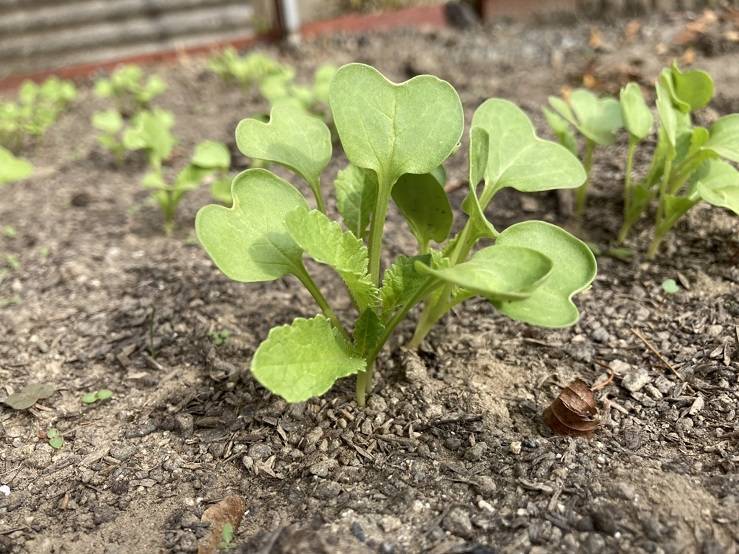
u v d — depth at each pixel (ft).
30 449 0.37
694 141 0.42
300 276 0.32
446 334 0.41
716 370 0.36
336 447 0.34
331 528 0.30
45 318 0.48
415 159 0.32
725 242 0.46
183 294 0.49
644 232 0.49
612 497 0.29
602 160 0.58
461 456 0.33
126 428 0.38
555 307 0.28
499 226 0.52
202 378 0.41
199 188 0.67
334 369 0.29
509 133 0.36
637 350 0.39
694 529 0.28
